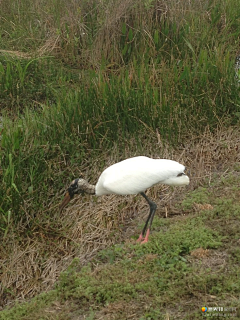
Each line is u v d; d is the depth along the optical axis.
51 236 5.30
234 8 8.41
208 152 6.05
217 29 7.94
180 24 7.58
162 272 4.22
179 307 3.81
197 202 5.30
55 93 7.28
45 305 4.19
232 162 5.92
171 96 6.39
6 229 5.12
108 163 6.00
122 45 7.75
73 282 4.37
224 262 4.24
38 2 9.25
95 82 6.55
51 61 8.10
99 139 6.13
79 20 8.34
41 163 5.74
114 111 6.21
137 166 4.58
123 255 4.65
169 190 5.65
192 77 6.61
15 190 5.34
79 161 5.96
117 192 4.63
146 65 6.88
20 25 8.91
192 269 4.18
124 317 3.82
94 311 3.97
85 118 6.17
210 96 6.46
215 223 4.84
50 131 6.12
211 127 6.31
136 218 5.37
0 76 7.54
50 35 8.62
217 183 5.62
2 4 9.46
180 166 4.49
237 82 6.59
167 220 5.07
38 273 4.96
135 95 6.33
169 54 7.41
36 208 5.48
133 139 6.16
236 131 6.24
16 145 5.73
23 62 7.87
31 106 7.37
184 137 6.21
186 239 4.57
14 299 4.79
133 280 4.18
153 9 7.66
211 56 6.97
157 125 6.22
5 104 7.34
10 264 5.03
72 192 5.09
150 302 3.92
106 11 7.94
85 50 8.21
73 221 5.45
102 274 4.36
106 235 5.18
